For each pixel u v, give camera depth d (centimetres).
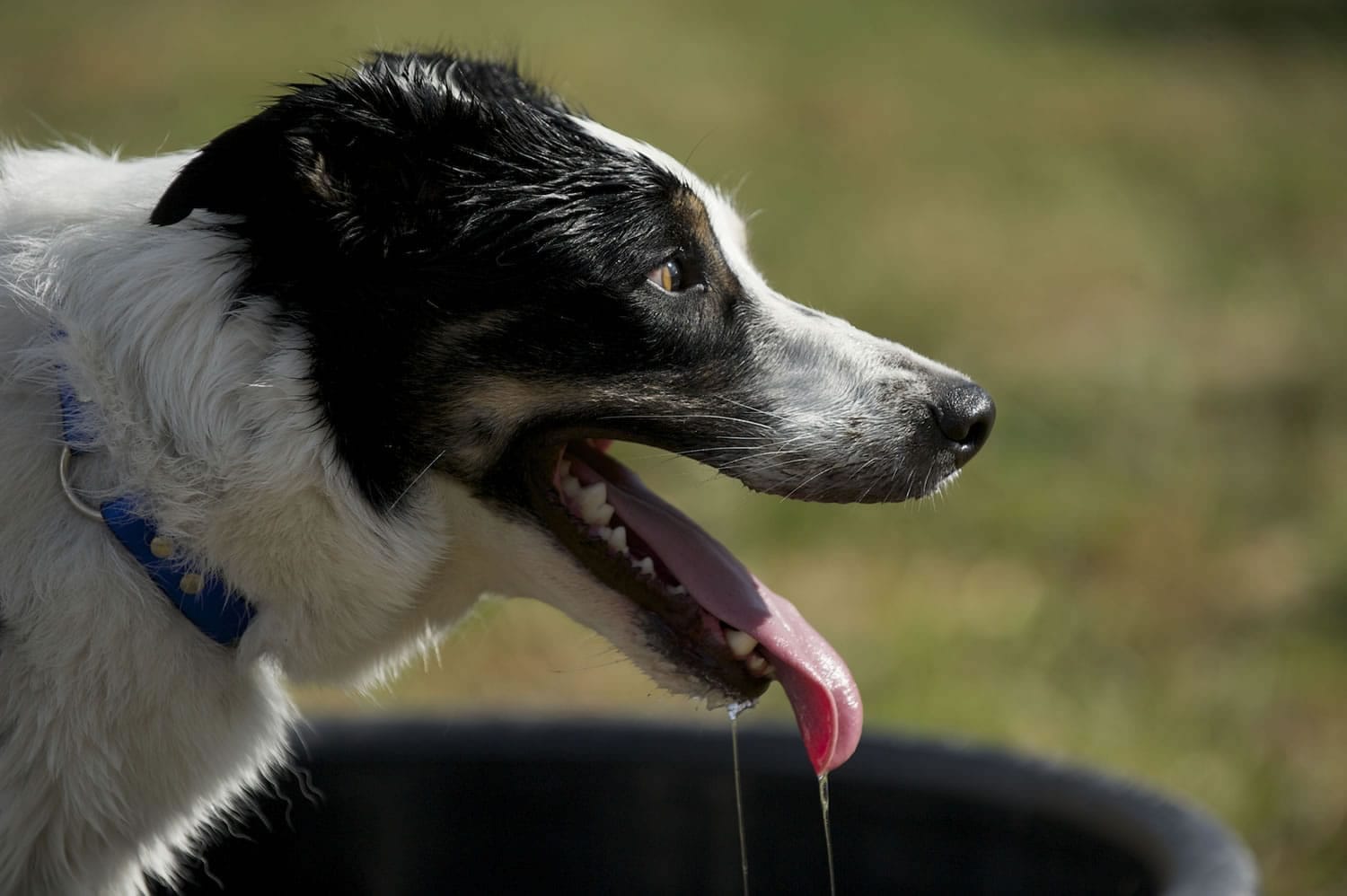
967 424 524
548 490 503
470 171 494
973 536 1151
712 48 3262
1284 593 1055
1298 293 1742
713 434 511
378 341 475
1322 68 3114
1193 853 486
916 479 523
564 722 645
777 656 505
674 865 633
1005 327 1608
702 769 628
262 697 502
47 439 458
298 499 469
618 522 520
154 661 462
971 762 582
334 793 639
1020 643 988
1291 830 793
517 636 1020
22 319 467
